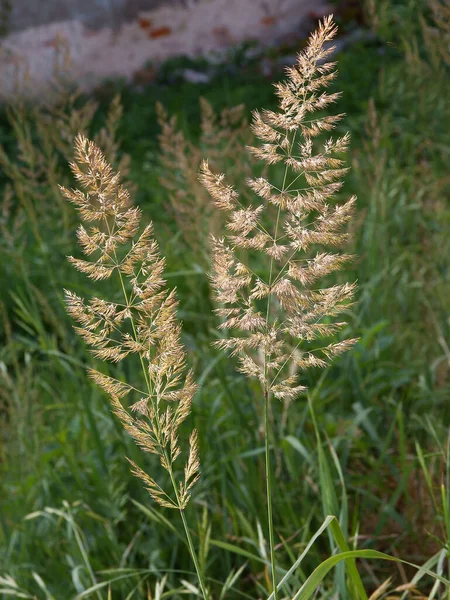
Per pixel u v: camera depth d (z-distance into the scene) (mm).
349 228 3887
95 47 12062
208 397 3514
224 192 1248
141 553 2896
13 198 7195
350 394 3662
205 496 3076
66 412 3734
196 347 3840
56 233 4133
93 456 3297
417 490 2934
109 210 1207
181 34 12523
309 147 1218
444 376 3787
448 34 4730
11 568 2846
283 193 1238
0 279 5191
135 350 1286
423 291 4453
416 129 6008
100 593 2549
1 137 8477
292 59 10953
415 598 2350
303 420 3107
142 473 1363
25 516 3014
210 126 4176
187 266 4859
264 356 1309
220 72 11195
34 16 11773
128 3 12453
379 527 2762
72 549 2836
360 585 1604
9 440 3645
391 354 3998
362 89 8023
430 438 3336
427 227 5051
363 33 9961
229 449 3303
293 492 2951
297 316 1266
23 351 4871
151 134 9117
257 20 12234
